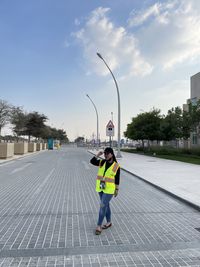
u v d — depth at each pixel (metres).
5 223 6.41
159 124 39.56
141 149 47.88
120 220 6.68
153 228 6.11
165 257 4.63
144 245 5.13
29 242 5.24
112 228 6.07
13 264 4.35
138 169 17.62
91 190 10.56
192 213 7.43
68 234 5.66
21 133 71.12
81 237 5.50
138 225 6.30
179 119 30.33
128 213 7.34
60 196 9.45
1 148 26.58
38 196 9.45
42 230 5.91
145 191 10.66
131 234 5.70
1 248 4.97
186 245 5.16
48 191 10.34
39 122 75.19
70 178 13.89
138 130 41.59
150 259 4.55
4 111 59.69
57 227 6.11
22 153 35.34
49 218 6.80
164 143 54.38
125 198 9.30
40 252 4.80
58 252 4.80
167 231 5.92
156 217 6.98
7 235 5.62
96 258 4.58
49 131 90.06
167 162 23.22
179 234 5.74
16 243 5.20
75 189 10.77
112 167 5.76
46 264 4.35
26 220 6.64
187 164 21.31
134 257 4.62
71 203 8.41
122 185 12.05
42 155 35.91
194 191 9.98
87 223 6.41
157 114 41.81
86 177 14.29
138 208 7.90
